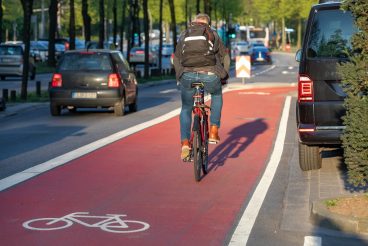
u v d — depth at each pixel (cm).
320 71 1311
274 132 2020
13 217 1022
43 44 8031
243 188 1248
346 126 1001
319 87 1315
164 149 1689
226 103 3017
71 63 2538
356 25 998
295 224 1001
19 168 1430
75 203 1113
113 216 1032
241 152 1655
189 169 1427
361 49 1013
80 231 949
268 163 1505
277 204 1130
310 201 1136
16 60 5025
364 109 971
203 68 1257
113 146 1739
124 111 2586
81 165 1465
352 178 1001
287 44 14738
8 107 2900
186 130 1272
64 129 2127
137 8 8812
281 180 1329
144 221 1007
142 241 905
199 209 1085
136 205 1105
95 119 2436
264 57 9338
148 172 1390
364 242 913
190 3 9344
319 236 940
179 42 1270
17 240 902
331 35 1319
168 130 2061
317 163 1392
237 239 920
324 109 1309
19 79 5303
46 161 1514
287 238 930
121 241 904
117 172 1388
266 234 949
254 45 10806
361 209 1017
